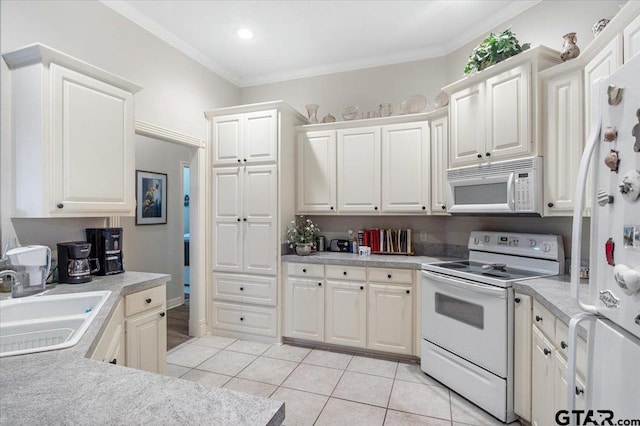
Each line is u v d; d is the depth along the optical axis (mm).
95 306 1589
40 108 1704
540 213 2057
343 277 2947
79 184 1873
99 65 2346
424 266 2570
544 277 2072
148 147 4027
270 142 3146
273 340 3160
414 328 2725
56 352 1036
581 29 2203
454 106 2588
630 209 749
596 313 907
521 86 2113
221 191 3330
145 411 714
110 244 2178
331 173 3268
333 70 3609
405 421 1975
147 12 2627
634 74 752
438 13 2674
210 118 3379
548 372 1620
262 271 3178
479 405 2074
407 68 3342
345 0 2508
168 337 3312
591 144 914
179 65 3070
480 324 2074
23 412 712
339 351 2996
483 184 2377
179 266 4535
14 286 1641
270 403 749
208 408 726
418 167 2957
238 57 3408
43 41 2002
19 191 1774
